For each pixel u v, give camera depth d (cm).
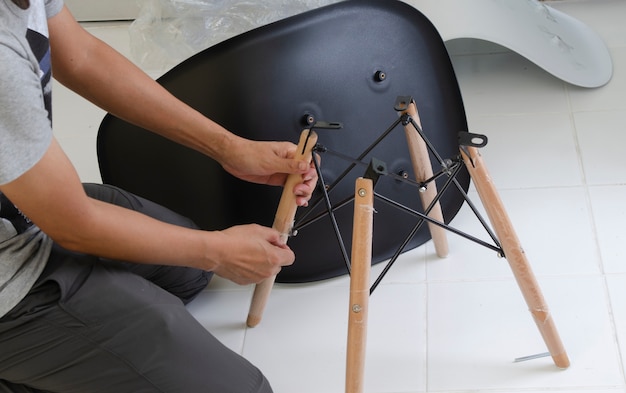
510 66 185
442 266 142
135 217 104
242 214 140
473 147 105
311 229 140
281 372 129
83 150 183
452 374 123
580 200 149
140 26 158
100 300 102
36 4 94
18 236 100
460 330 130
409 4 151
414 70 141
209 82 134
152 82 122
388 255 146
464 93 179
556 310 130
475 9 162
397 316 134
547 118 168
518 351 124
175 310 107
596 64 178
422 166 125
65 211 96
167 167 142
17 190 92
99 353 103
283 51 133
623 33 188
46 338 102
